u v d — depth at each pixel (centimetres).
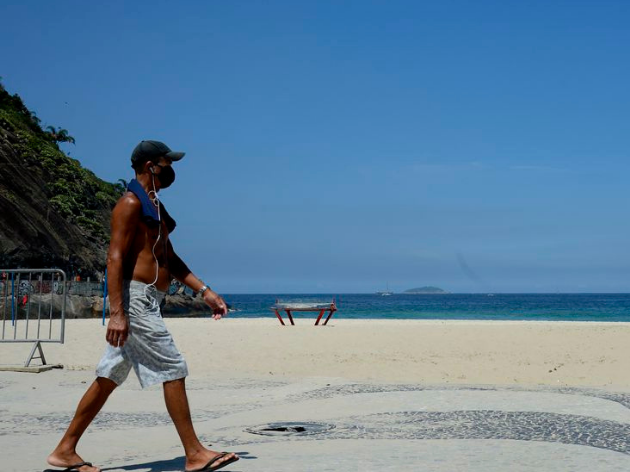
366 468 420
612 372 1188
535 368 1227
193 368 1214
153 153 421
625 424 595
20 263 5688
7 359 1281
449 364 1269
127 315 402
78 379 1000
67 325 2308
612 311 7644
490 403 728
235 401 789
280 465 430
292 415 677
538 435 546
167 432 594
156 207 418
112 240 402
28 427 617
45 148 8088
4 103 9506
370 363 1277
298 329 2156
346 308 9044
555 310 8150
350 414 675
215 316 448
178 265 450
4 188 5894
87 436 574
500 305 11250
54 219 6406
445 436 546
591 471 414
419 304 12306
